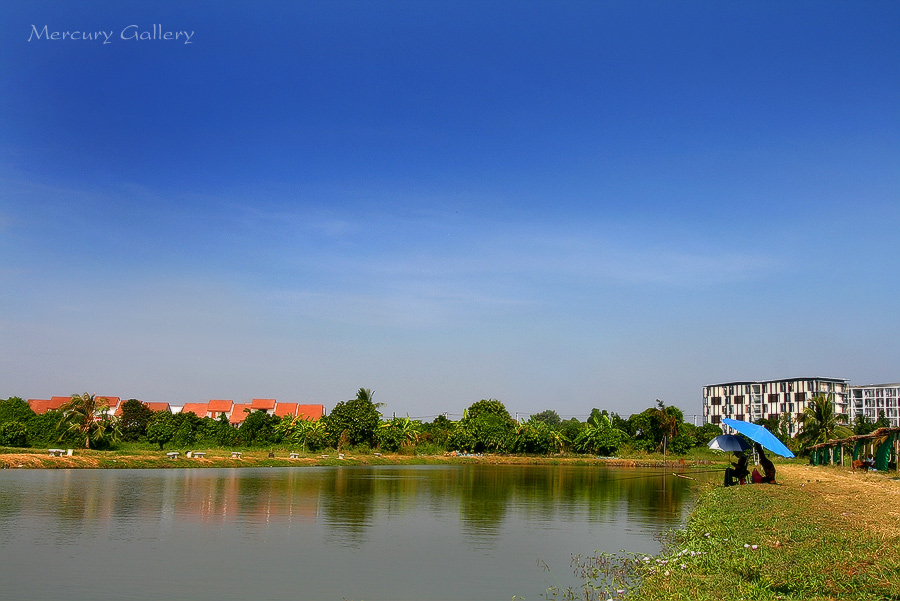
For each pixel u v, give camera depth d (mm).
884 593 9578
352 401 78812
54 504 23703
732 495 25734
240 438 73125
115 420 64625
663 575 11898
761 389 132875
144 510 22438
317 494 29641
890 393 135125
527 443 86000
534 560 14961
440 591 12039
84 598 11141
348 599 11461
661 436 94438
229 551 15352
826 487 29047
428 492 32219
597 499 30000
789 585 10305
